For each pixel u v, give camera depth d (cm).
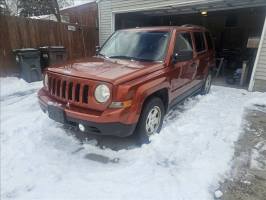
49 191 225
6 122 390
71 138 332
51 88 304
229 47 1220
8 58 702
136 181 237
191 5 747
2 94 566
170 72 341
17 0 1953
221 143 317
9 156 287
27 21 736
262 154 296
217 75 872
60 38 849
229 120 405
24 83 674
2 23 674
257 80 621
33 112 441
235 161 277
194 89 489
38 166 267
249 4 736
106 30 964
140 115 293
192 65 431
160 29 385
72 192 222
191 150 298
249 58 810
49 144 316
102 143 318
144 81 285
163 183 233
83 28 930
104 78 256
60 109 279
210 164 264
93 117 255
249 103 518
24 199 216
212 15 1202
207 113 440
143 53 357
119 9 887
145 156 285
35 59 693
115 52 386
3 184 238
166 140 324
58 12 1464
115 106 254
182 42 396
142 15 1066
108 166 266
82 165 268
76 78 269
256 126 389
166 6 764
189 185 230
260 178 245
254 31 1130
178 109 462
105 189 225
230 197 216
